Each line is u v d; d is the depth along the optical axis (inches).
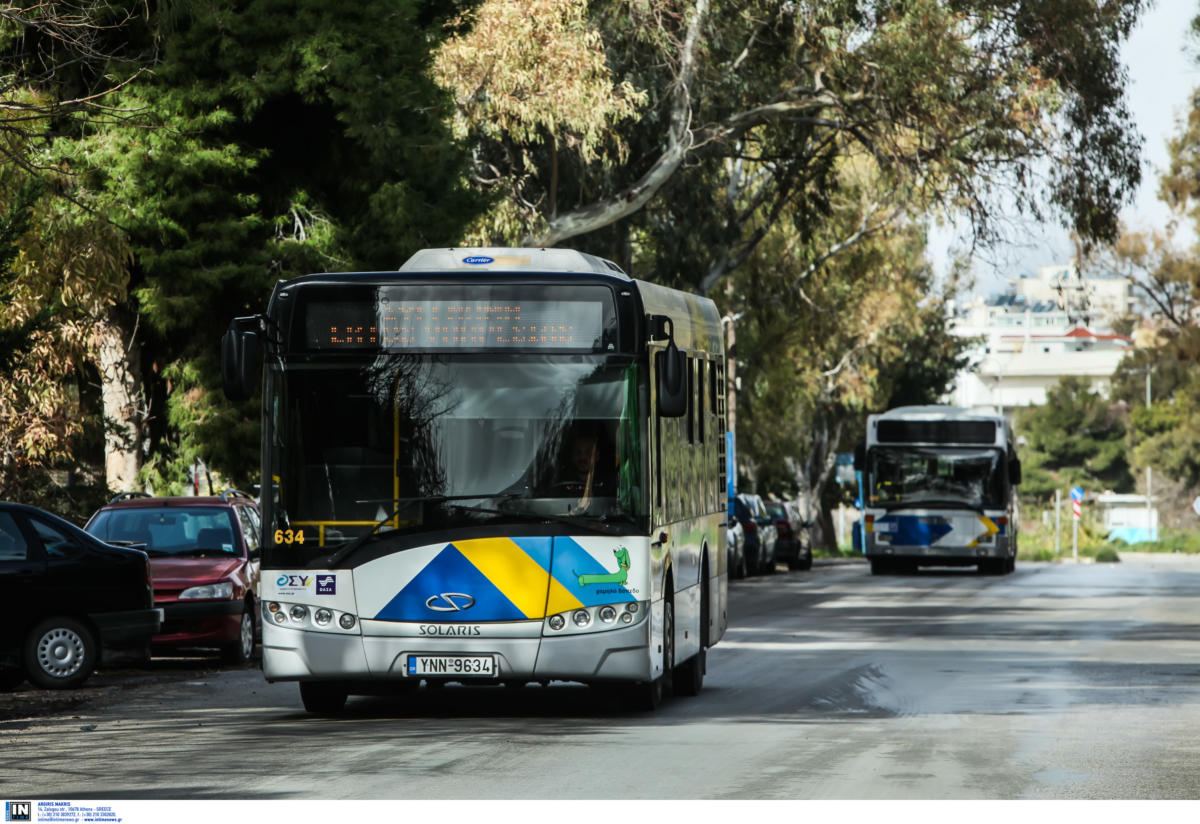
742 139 2999.5
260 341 935.7
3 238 1295.5
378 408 930.7
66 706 1060.5
